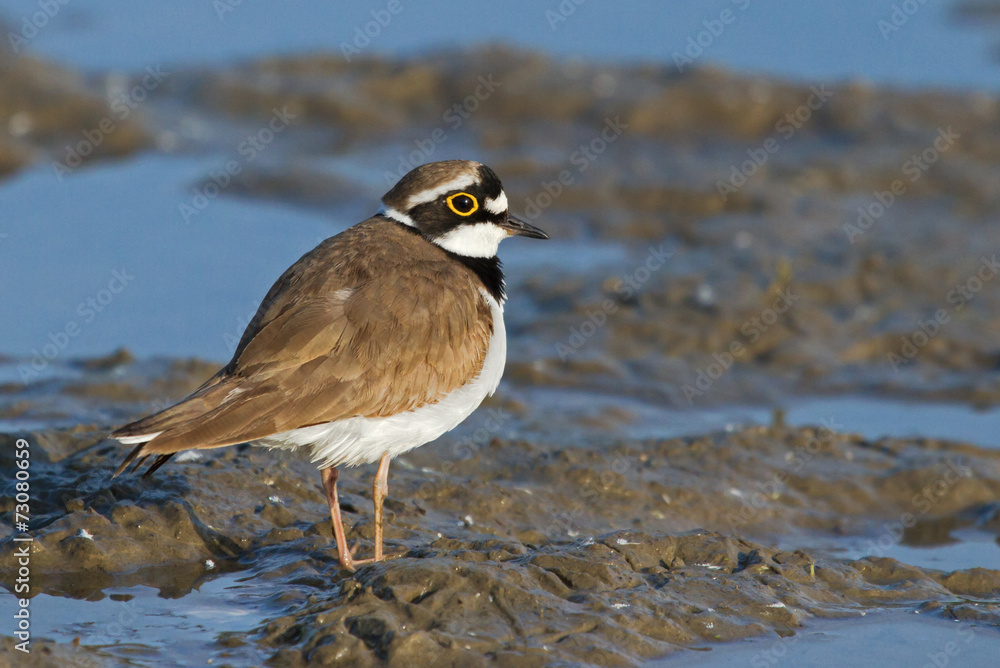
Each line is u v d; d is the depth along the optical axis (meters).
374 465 11.83
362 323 9.16
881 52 28.95
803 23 30.70
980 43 29.62
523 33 29.84
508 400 14.41
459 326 9.60
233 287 17.50
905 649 8.76
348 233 10.08
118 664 8.11
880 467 12.79
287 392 8.84
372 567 8.99
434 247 10.29
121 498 10.34
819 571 9.73
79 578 9.38
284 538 10.04
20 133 23.48
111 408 13.21
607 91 25.70
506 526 10.77
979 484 12.49
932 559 11.21
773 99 25.20
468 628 8.30
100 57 27.81
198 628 8.67
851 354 16.16
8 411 12.95
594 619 8.57
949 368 15.83
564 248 19.92
